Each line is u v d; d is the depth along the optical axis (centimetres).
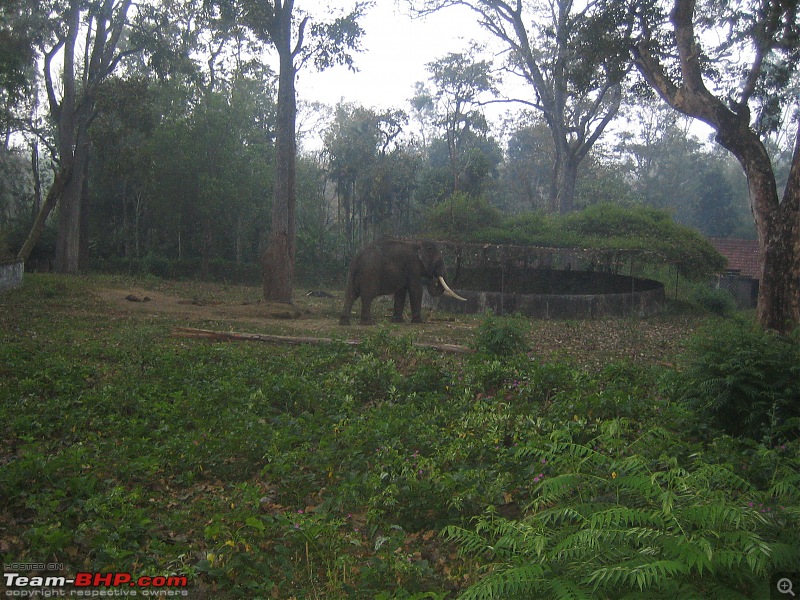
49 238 3984
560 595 388
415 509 612
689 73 1814
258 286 3419
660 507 478
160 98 3900
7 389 972
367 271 1816
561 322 2056
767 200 1733
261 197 3725
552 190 3859
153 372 1137
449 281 2795
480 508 598
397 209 4034
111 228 4131
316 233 3741
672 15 1820
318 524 545
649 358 1433
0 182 4662
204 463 736
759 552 396
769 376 820
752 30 1895
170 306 2147
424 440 767
